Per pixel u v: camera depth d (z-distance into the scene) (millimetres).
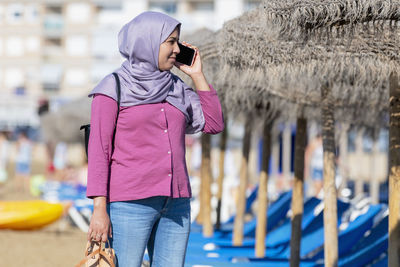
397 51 5898
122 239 5438
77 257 15391
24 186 35875
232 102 10328
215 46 8312
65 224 22094
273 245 13094
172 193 5445
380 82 8562
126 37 5535
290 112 10352
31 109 104875
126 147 5438
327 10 5766
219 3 106250
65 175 39531
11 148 65250
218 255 11547
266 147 11672
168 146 5465
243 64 7160
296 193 9750
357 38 6004
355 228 11164
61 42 122062
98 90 5453
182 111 5613
